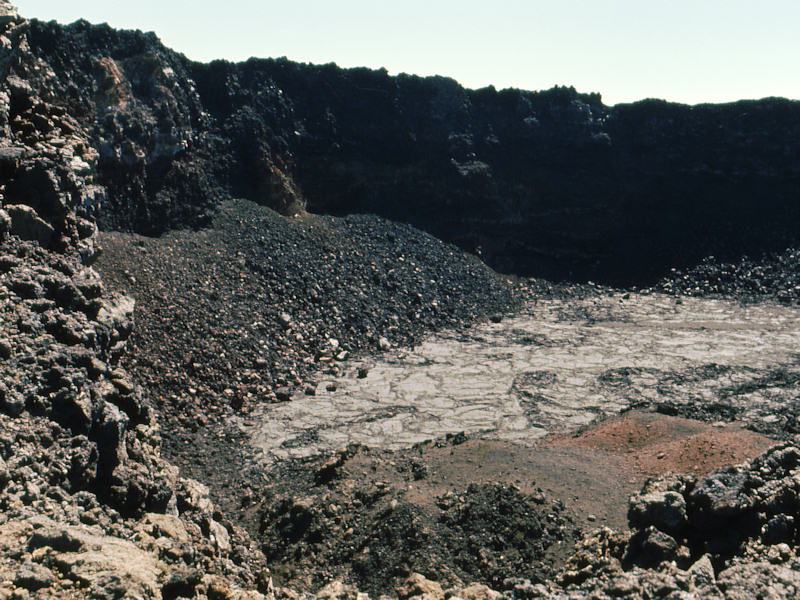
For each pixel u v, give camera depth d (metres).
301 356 33.56
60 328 10.75
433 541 15.07
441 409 28.69
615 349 36.84
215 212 41.47
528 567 13.95
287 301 37.22
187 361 28.94
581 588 8.07
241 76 47.56
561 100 56.59
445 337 39.53
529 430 26.38
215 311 32.97
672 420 22.58
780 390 29.08
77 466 8.64
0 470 7.44
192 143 40.88
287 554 16.03
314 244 43.69
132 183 36.25
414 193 52.56
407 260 46.72
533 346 37.78
